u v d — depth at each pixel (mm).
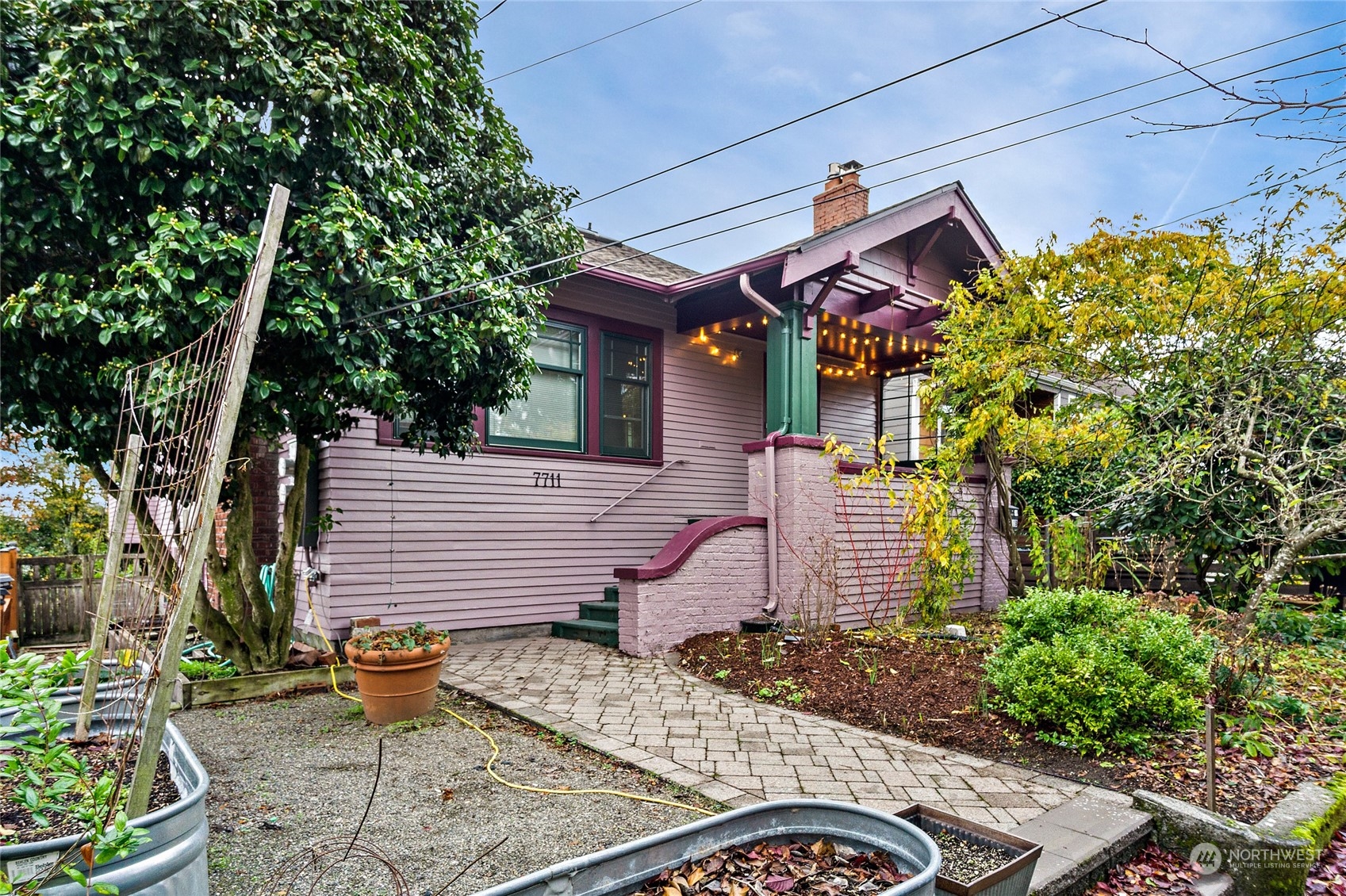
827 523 8219
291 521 6254
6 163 4086
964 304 8969
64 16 4211
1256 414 6441
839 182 11844
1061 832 3287
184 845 2062
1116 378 8906
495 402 6703
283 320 4555
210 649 6738
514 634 8281
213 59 4488
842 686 5844
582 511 8992
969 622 8930
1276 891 3111
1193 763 4230
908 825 2270
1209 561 8125
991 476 10258
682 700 5594
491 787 3887
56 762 2357
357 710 5430
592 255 9375
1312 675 6117
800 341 8195
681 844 2252
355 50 5098
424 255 5316
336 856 3074
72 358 4523
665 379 10016
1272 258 6949
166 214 4352
